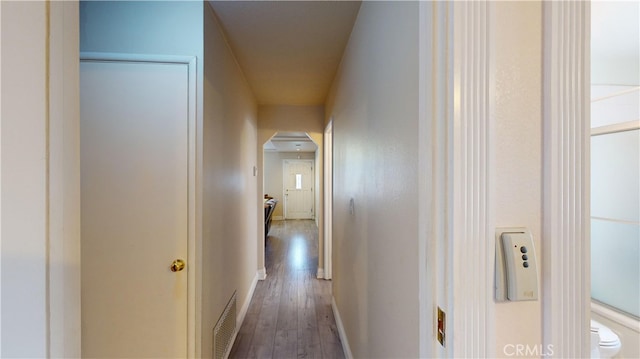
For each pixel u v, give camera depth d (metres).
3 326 0.47
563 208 0.54
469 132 0.53
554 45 0.55
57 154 0.55
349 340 1.93
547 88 0.55
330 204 3.63
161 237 1.49
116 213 1.48
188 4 1.50
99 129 1.47
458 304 0.53
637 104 1.88
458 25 0.53
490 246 0.53
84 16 1.48
